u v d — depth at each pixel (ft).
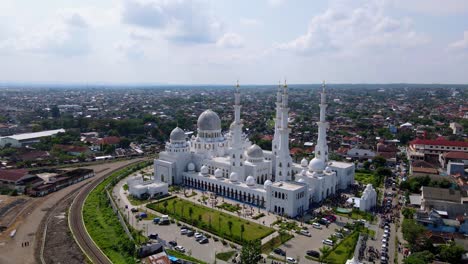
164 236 474.90
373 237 473.26
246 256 375.66
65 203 605.73
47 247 441.27
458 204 531.09
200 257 414.82
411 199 603.26
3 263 399.24
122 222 504.43
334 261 405.80
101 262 403.54
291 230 498.69
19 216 544.21
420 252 398.83
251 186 622.13
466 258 395.14
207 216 546.26
